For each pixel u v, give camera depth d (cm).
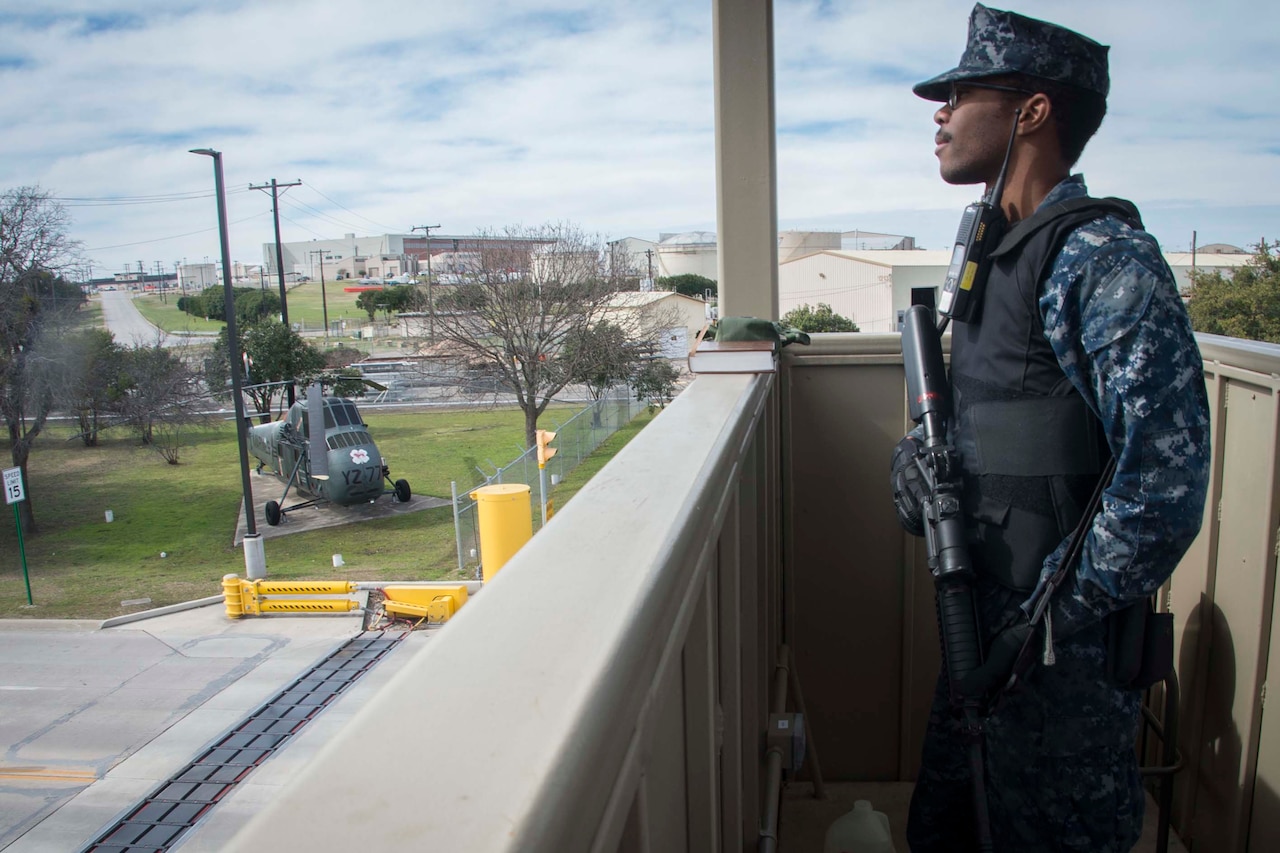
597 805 40
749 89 213
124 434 3703
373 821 31
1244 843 156
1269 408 149
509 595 51
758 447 166
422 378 3650
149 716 1210
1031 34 113
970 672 116
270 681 1347
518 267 2825
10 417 2425
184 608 1759
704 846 87
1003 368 114
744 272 221
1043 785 119
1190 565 183
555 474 2389
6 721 1192
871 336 226
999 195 116
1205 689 174
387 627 1638
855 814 169
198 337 4628
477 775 33
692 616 76
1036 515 113
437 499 2625
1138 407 96
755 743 147
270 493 2827
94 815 896
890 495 230
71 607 1783
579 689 40
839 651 235
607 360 2822
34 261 2342
